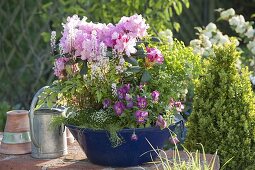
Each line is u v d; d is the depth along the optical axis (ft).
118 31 8.13
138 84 8.27
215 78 10.78
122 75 8.17
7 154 8.87
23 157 8.74
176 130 9.11
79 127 8.04
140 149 8.11
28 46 19.70
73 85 8.12
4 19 19.58
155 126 7.98
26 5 20.08
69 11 15.70
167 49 8.88
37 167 8.32
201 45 14.49
